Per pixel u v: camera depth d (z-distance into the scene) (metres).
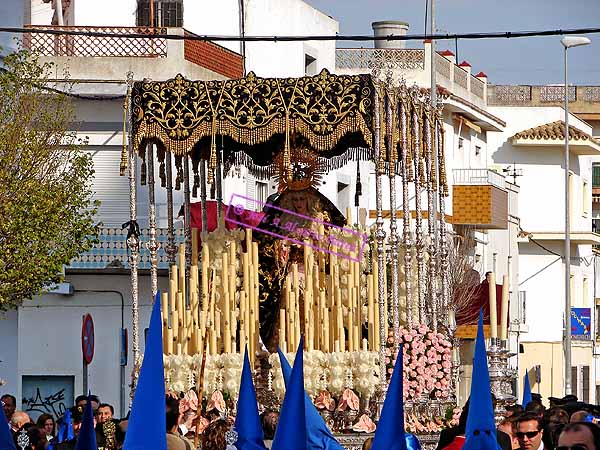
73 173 41.53
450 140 71.81
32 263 38.38
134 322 27.20
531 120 88.69
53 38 50.56
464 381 62.91
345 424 25.81
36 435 21.23
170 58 50.84
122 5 52.19
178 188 30.12
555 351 89.56
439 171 30.69
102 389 49.38
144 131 26.84
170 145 26.75
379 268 26.61
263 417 22.55
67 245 39.91
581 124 94.81
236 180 49.81
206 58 52.59
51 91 41.97
